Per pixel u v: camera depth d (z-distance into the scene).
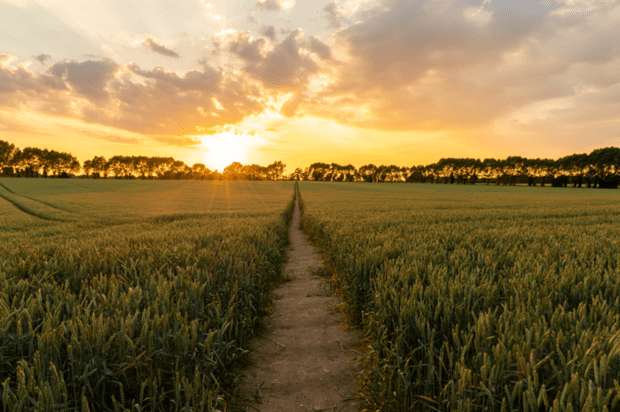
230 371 3.15
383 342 3.04
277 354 3.93
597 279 3.77
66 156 143.25
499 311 3.23
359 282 4.76
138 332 2.84
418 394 2.56
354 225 11.72
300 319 5.11
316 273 8.38
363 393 2.95
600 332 2.38
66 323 2.75
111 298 3.37
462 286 3.53
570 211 21.33
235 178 188.88
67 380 2.29
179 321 2.93
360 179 182.12
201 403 2.27
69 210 28.28
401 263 4.77
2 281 3.90
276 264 7.87
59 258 5.39
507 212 20.75
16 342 2.38
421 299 3.15
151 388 2.39
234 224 13.38
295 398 3.04
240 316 3.85
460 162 147.38
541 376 2.17
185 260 5.51
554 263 4.69
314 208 25.75
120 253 5.91
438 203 34.09
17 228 18.11
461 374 2.07
